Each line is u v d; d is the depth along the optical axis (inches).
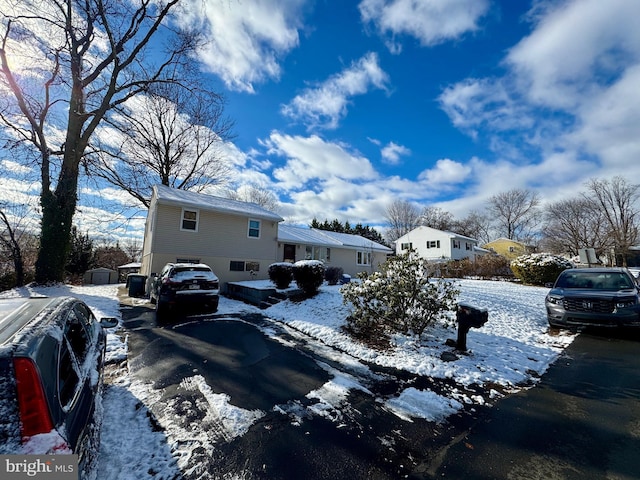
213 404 127.8
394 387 148.4
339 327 258.4
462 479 83.9
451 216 1952.5
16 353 55.1
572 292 237.9
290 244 738.8
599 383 147.6
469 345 207.2
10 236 610.9
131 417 115.4
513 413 121.5
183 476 84.3
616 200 1268.5
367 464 90.4
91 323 123.2
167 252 510.3
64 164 492.1
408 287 220.8
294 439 103.1
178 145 830.5
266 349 209.3
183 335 238.8
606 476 84.0
